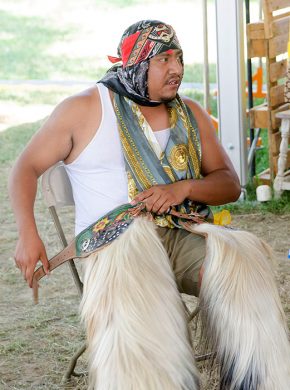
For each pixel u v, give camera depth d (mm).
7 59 16391
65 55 16578
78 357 4285
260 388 3375
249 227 6988
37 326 5125
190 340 3494
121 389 3225
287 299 5328
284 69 7691
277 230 6887
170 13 18609
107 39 17578
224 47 7262
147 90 3746
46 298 5633
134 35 3732
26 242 3625
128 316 3330
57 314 5324
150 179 3744
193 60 15102
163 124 3859
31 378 4438
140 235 3539
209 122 4043
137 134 3756
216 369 3656
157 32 3713
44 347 4809
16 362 4633
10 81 14578
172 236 3770
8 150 9883
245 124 7488
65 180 3918
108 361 3279
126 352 3271
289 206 7332
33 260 3613
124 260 3451
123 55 3766
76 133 3758
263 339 3387
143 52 3701
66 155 3811
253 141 7891
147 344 3285
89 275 3533
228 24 7180
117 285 3398
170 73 3721
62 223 7410
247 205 7453
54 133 3744
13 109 12234
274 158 7645
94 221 3781
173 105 3895
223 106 7430
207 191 3834
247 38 7500
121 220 3629
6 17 19953
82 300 3533
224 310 3430
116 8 19688
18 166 3760
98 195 3775
